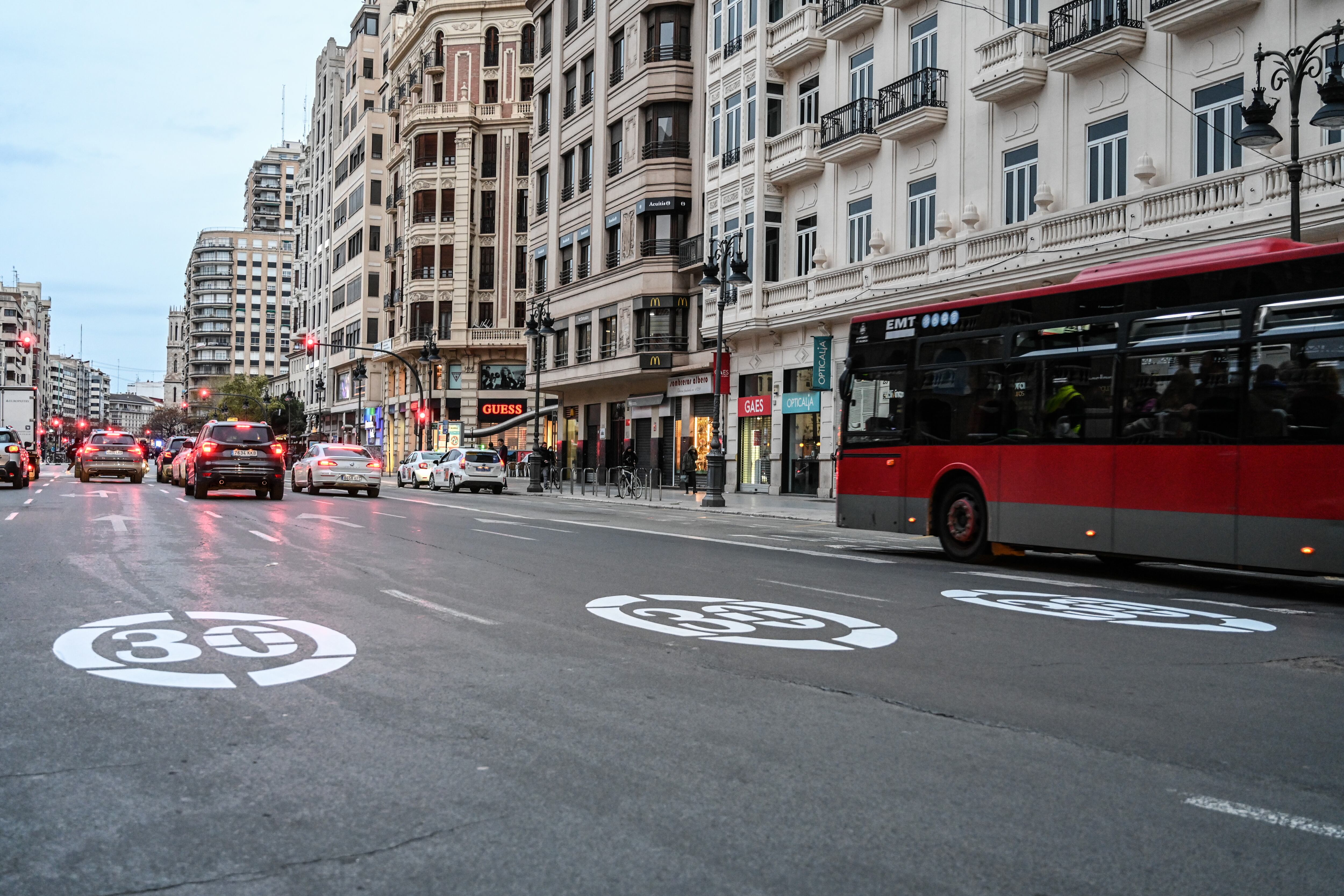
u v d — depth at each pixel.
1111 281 12.80
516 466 57.72
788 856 3.48
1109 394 12.63
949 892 3.22
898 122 27.72
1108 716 5.46
